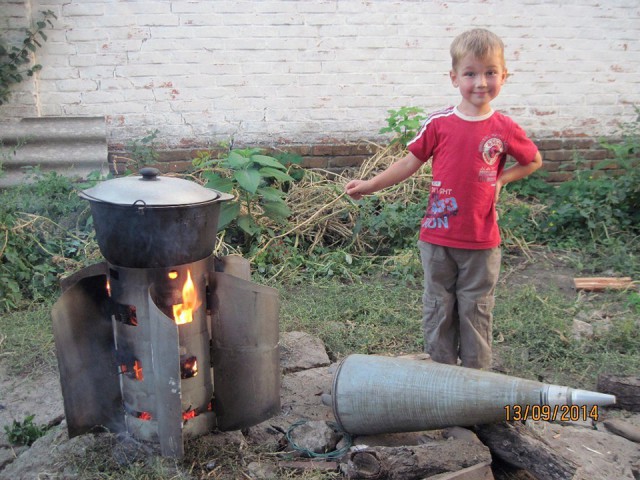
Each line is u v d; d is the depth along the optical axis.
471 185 3.00
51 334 4.13
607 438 2.99
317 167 6.63
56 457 2.84
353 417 2.91
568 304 4.59
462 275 3.15
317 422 3.06
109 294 2.82
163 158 6.34
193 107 6.32
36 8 5.85
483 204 3.03
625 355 3.86
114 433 2.98
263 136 6.51
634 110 7.14
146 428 2.86
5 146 6.02
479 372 2.80
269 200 5.51
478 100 2.93
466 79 2.92
